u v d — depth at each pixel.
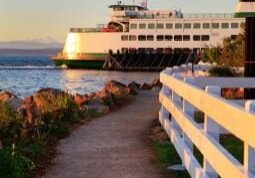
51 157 12.92
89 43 120.88
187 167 9.82
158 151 13.19
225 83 13.24
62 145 14.58
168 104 14.46
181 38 115.81
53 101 20.62
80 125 18.75
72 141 15.26
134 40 117.62
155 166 11.78
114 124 19.00
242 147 13.22
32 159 12.15
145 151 13.59
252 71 16.47
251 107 5.53
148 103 27.91
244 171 5.52
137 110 24.17
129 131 17.17
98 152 13.52
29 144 13.31
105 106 23.34
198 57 101.62
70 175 11.06
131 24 117.50
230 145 13.51
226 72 26.14
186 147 10.39
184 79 11.40
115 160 12.51
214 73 26.00
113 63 117.50
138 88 41.69
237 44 41.53
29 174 11.02
